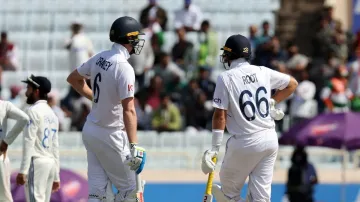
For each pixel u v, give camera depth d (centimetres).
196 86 6594
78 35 6694
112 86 2986
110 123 3025
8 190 3472
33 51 7669
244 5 8119
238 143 3100
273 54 6812
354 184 6038
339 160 6606
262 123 3103
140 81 6744
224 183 3216
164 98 6425
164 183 5800
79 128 6412
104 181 3083
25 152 3538
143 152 2933
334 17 8212
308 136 5331
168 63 6725
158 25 7288
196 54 7006
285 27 7831
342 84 6712
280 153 6231
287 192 5650
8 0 8219
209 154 3111
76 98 6494
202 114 6538
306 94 6531
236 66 3125
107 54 3027
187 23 7506
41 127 3572
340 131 5300
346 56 7344
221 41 7612
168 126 6397
